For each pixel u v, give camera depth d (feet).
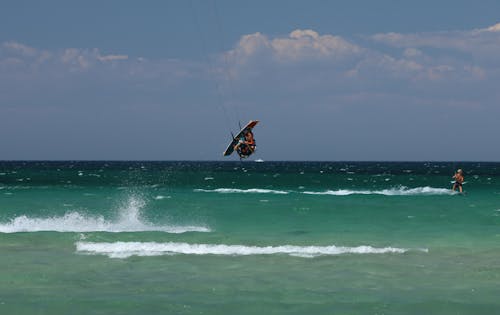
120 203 294.66
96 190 400.67
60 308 101.86
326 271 131.23
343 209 264.93
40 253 149.69
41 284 118.01
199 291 113.29
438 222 219.61
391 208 269.44
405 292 113.29
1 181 553.64
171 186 471.62
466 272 130.72
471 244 168.55
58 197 331.77
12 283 118.73
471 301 107.14
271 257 146.20
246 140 165.89
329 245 167.32
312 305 104.22
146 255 147.33
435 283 120.57
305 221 222.89
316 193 373.61
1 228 200.44
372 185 510.58
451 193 374.84
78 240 169.78
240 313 99.50
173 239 174.91
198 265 136.56
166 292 112.47
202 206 278.26
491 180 621.72
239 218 232.94
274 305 104.27
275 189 427.33
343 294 111.55
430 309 102.17
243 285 118.11
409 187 472.44
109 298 107.96
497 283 120.67
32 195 348.79
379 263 140.05
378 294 111.75
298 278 124.47
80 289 114.32
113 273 127.95
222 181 589.32
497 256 149.59
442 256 149.28
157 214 246.27
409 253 152.66
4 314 98.43
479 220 224.74
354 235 187.32
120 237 176.86
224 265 136.67
